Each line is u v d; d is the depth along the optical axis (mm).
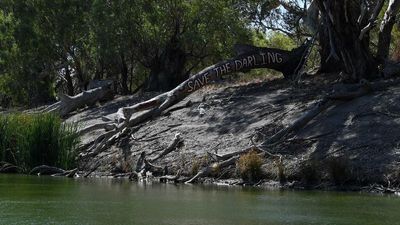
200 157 20031
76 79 45250
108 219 11109
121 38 33906
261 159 18375
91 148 23172
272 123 21359
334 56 23125
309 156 18188
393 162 16844
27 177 20516
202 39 32406
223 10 32812
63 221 10867
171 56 34125
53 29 37438
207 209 12500
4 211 12016
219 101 25250
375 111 19672
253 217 11531
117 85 40875
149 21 33281
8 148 22891
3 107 43438
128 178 20750
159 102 25484
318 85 24922
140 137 23250
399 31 30609
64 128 22484
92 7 34219
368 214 12047
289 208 12773
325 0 22922
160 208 12570
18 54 38281
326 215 11883
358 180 16688
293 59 27703
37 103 40625
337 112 20328
